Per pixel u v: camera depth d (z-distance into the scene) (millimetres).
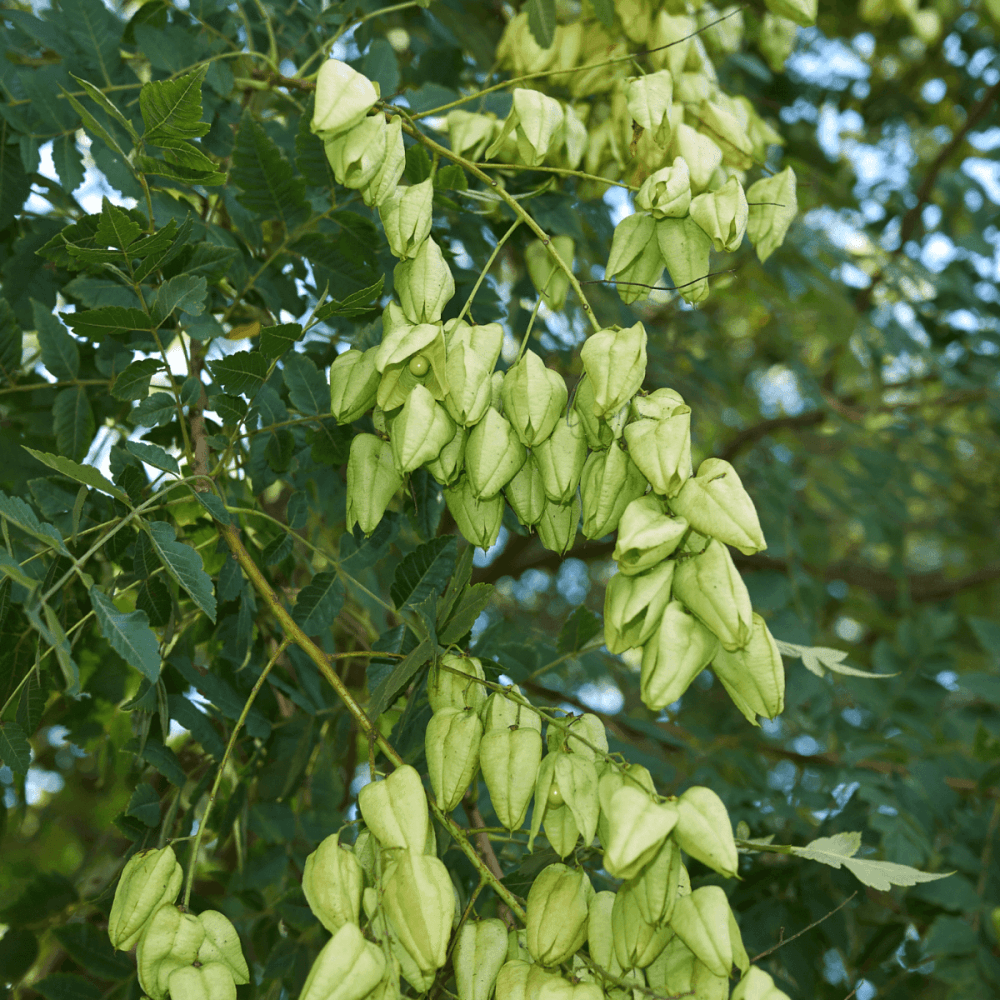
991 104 2090
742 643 939
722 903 936
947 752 1562
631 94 1108
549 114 1084
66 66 1208
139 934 968
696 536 961
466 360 1002
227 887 1273
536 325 1494
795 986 1308
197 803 1190
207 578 1026
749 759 1578
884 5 1932
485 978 969
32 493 1135
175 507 1198
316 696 1246
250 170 1159
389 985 930
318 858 955
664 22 1227
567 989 938
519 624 1648
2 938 1238
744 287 1964
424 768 1138
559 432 1002
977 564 2869
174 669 1149
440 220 1298
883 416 2189
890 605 2578
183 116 1022
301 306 1264
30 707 1103
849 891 1341
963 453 2533
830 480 2244
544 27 1237
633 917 940
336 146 1036
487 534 1036
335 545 1479
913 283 2010
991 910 1338
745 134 1220
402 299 1030
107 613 993
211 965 956
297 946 1196
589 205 1300
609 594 960
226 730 1196
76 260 1113
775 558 1821
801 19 1228
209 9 1235
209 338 1151
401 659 1084
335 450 1157
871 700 1657
